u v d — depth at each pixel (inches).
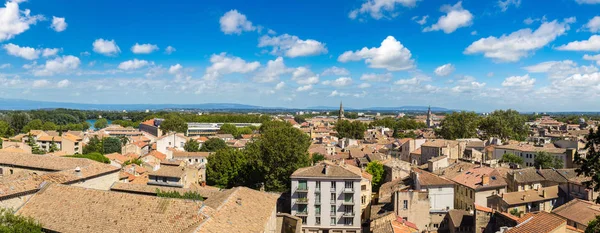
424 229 3137.3
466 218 3068.4
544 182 3718.0
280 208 3565.5
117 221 1824.6
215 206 1953.7
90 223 1841.8
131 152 6668.3
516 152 5782.5
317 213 3289.9
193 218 1771.7
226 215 1872.5
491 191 3491.6
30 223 1752.0
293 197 3314.5
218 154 5004.9
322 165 3526.1
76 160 2903.5
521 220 2287.2
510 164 4886.8
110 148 6899.6
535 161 5137.8
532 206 3307.1
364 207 3740.2
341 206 3257.9
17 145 5733.3
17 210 1980.8
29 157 2989.7
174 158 6136.8
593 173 1604.3
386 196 3661.4
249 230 1830.7
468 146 6373.0
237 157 4909.0
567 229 2066.9
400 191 3159.5
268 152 4247.0
